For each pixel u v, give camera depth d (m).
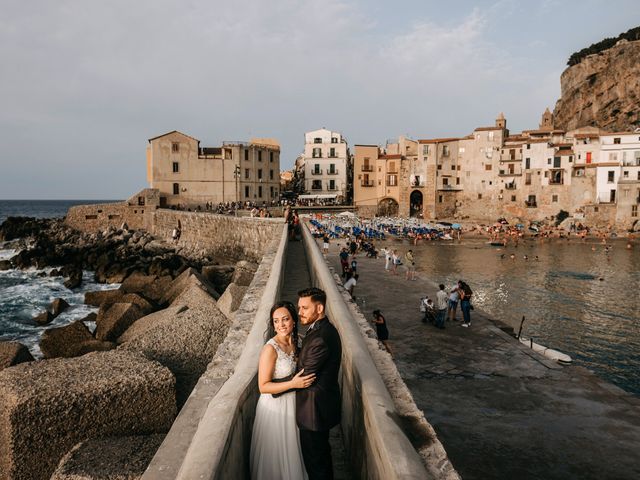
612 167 75.69
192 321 12.04
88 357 8.03
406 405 3.74
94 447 6.20
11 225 71.19
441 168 86.25
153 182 68.44
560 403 9.50
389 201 88.50
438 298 14.70
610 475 7.07
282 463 3.63
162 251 53.97
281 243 20.78
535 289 35.81
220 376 5.50
